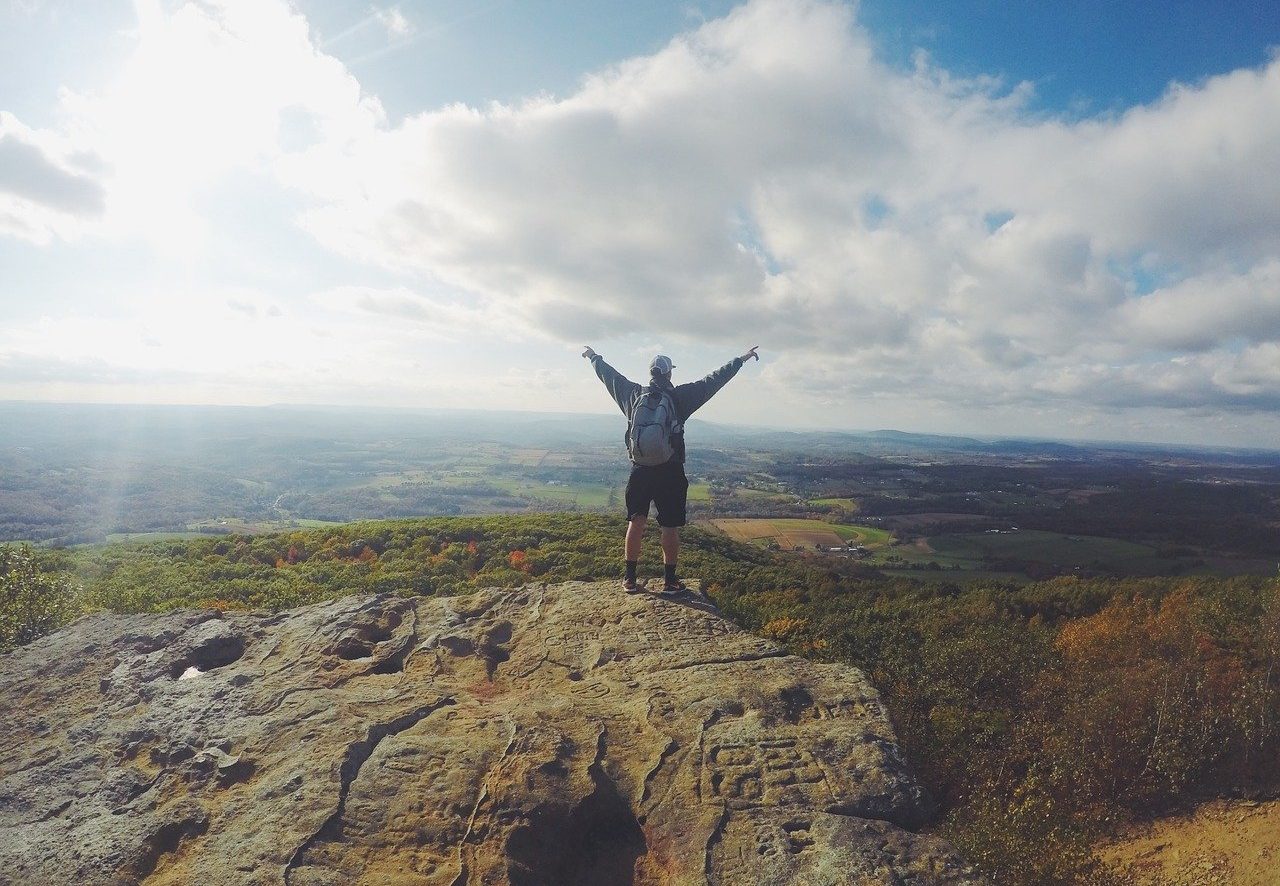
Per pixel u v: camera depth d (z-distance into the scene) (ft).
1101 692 48.78
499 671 14.56
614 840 9.96
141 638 15.93
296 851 8.75
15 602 44.50
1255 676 48.34
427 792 9.95
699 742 11.57
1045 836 33.45
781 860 9.20
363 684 13.47
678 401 17.62
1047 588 110.63
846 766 11.07
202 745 11.43
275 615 17.49
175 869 8.79
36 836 9.36
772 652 15.01
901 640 72.13
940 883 8.86
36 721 12.77
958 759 47.96
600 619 16.67
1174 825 40.42
